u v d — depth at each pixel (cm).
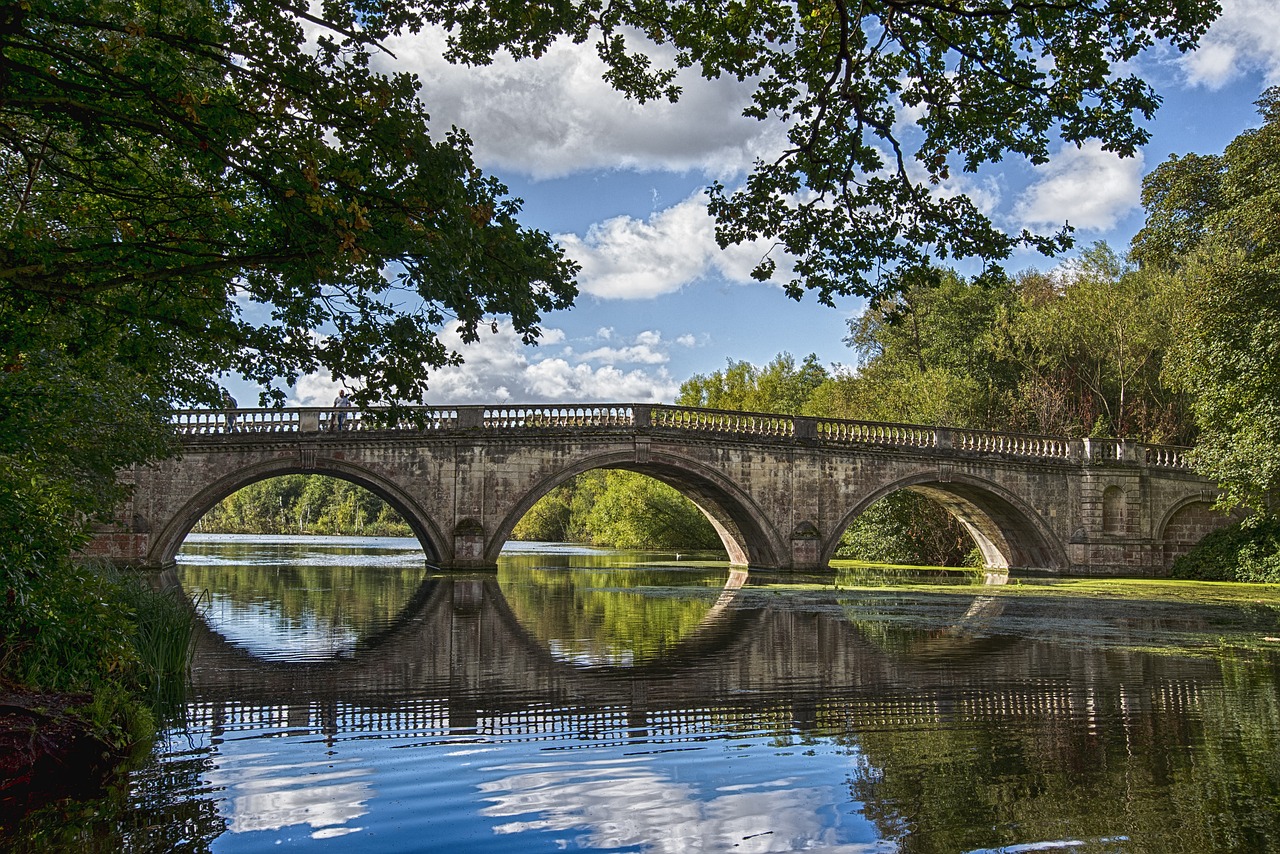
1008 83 994
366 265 883
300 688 1127
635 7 1008
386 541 8031
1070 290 4825
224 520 12269
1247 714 993
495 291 838
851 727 927
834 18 1027
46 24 869
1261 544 3441
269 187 782
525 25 881
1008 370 5166
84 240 894
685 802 682
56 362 1126
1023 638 1634
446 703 1042
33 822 634
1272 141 3016
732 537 4072
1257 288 2898
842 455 3697
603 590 2672
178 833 616
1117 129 993
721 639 1591
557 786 723
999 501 3909
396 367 977
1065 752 828
